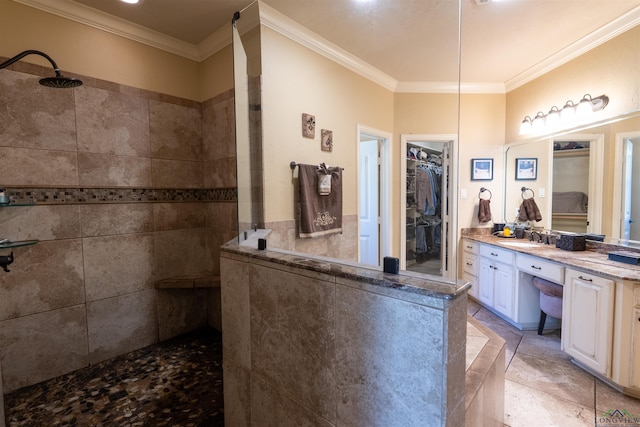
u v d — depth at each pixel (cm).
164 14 211
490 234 318
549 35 223
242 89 175
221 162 252
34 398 179
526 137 292
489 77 294
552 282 236
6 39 177
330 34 170
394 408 87
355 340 95
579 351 198
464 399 85
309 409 112
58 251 199
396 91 154
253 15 179
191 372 206
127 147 227
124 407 171
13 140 181
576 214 255
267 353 129
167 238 252
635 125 207
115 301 225
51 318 198
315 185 182
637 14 197
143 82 234
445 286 81
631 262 196
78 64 203
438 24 139
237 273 142
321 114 181
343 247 162
